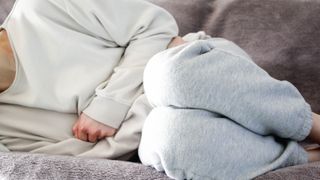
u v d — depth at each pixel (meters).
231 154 0.58
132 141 0.82
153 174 0.58
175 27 0.97
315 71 1.00
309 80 1.00
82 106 0.86
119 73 0.87
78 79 0.87
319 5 1.05
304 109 0.66
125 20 0.92
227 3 1.14
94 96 0.87
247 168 0.59
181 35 1.15
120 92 0.84
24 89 0.88
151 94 0.70
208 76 0.64
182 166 0.56
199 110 0.63
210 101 0.62
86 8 0.88
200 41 0.70
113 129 0.84
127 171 0.58
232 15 1.12
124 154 0.83
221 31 1.13
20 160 0.62
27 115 0.88
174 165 0.57
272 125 0.64
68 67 0.88
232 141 0.60
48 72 0.87
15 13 0.91
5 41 0.89
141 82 0.86
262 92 0.64
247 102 0.62
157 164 0.59
